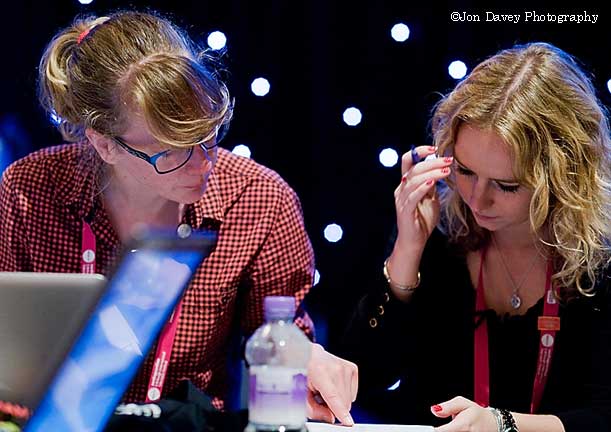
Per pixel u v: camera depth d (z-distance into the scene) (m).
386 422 3.83
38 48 5.15
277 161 5.26
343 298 5.30
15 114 5.17
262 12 5.15
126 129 3.07
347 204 5.28
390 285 3.75
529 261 3.64
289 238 3.62
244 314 3.69
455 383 3.70
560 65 3.45
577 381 3.55
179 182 3.11
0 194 3.60
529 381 3.59
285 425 2.52
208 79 3.05
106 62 3.10
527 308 3.64
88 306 2.59
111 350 2.58
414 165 3.71
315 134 5.22
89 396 2.53
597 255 3.48
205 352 3.53
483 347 3.64
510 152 3.27
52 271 3.55
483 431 2.99
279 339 3.01
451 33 5.05
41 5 5.14
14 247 3.58
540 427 3.12
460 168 3.43
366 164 5.24
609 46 4.92
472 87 3.43
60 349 2.58
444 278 3.76
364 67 5.17
